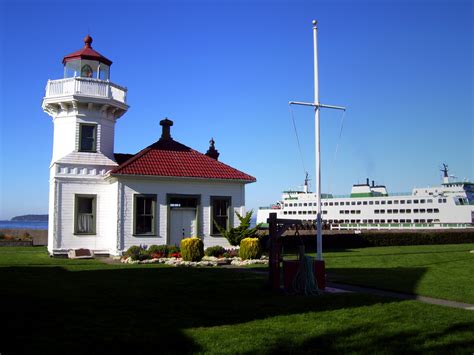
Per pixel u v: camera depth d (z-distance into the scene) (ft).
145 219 86.43
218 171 92.43
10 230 136.15
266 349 24.53
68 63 95.86
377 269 64.75
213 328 28.78
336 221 216.33
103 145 92.02
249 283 48.67
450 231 138.92
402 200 199.31
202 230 89.76
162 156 92.17
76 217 87.20
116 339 26.07
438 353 24.04
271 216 45.11
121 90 94.38
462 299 40.24
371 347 25.09
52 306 35.04
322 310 34.81
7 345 24.59
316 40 64.08
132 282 48.62
